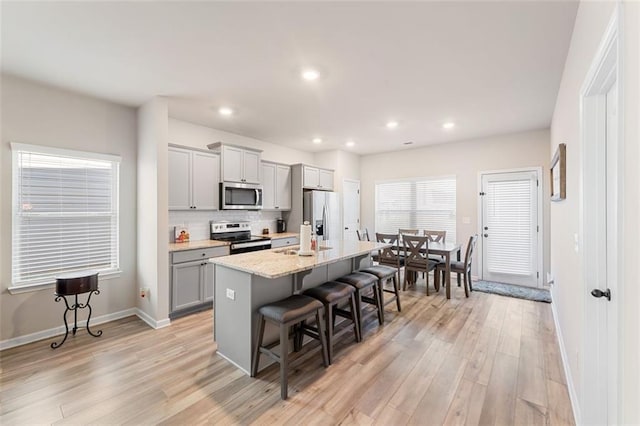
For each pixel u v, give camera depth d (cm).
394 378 229
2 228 275
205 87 307
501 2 181
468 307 388
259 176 487
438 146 568
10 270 279
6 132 276
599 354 162
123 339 295
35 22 198
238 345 246
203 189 412
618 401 102
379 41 224
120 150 349
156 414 189
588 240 164
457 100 342
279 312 216
